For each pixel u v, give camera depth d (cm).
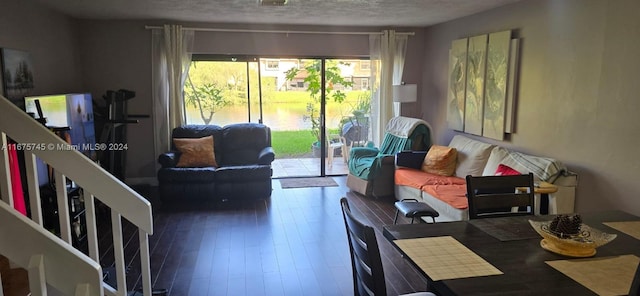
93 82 561
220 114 609
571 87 362
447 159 477
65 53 502
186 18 537
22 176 309
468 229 203
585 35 345
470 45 501
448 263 165
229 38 582
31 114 319
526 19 414
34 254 132
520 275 155
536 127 406
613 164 324
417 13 500
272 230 413
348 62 626
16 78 374
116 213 203
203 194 500
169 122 577
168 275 317
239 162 569
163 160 507
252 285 302
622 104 314
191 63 584
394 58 623
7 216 129
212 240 388
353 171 553
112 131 459
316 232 408
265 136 579
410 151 511
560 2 370
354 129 646
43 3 426
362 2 429
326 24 593
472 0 420
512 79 432
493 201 234
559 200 349
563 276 154
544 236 179
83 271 135
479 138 499
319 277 315
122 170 504
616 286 146
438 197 395
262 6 446
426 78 638
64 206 194
